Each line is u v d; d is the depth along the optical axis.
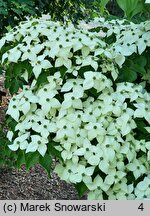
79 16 2.88
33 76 1.42
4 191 2.05
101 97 1.31
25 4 2.17
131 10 1.12
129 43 1.43
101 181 1.28
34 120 1.31
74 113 1.30
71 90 1.35
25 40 1.37
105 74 1.39
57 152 1.28
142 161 1.34
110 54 1.35
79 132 1.28
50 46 1.34
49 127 1.29
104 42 1.46
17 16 2.38
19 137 1.32
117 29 1.56
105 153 1.26
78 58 1.34
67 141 1.27
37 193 2.08
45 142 1.27
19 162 1.31
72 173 1.28
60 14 2.83
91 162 1.25
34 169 2.29
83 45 1.35
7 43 1.48
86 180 1.26
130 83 1.36
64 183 2.20
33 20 1.46
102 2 1.21
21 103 1.32
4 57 1.36
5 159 1.88
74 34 1.37
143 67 1.40
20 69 1.36
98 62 1.38
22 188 2.10
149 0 1.07
